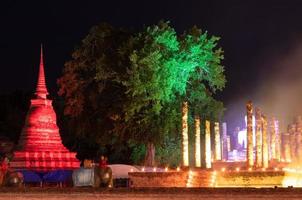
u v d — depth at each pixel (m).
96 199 30.17
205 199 28.50
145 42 63.75
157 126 66.00
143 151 70.06
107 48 68.44
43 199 30.92
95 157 79.56
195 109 70.31
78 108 70.06
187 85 70.06
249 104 52.44
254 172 47.34
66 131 81.94
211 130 70.88
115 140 69.00
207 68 70.31
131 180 49.09
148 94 63.78
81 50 69.12
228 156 75.25
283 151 72.00
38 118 59.12
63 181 50.34
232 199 28.16
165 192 29.20
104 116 69.38
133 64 62.28
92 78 69.06
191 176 47.34
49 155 56.88
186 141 53.16
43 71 61.56
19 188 31.38
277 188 27.78
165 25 65.81
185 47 67.25
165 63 63.62
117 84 67.25
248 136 52.19
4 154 72.19
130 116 64.12
